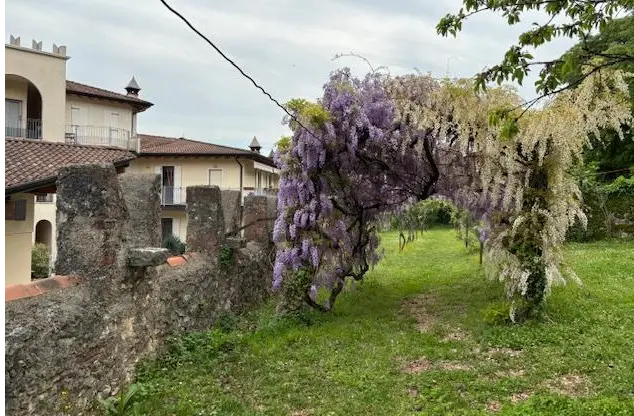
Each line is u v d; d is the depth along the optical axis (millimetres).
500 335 7047
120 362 5191
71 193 4953
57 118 20625
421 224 19609
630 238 18188
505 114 3873
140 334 5664
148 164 28578
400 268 15484
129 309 5395
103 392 4828
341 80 8539
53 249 19094
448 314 8703
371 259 10898
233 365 6141
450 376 5578
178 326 6691
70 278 4777
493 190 8305
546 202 7707
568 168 7922
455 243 23719
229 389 5402
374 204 10062
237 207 9383
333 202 8891
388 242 25688
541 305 7629
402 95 8562
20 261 9891
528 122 7223
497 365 5965
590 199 18859
